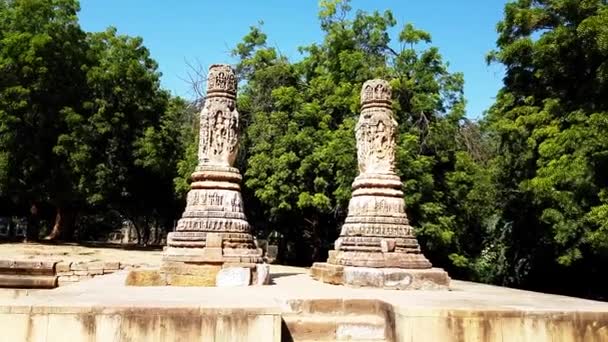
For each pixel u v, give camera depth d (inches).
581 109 661.3
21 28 1018.7
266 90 988.6
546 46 681.0
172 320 270.8
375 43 956.6
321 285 469.7
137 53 1167.0
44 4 1035.9
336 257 508.4
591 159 589.3
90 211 1282.0
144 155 1098.1
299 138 857.5
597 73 618.2
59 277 640.4
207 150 509.4
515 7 763.4
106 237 2080.5
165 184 1228.5
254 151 931.3
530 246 887.1
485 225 1011.3
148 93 1154.7
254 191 938.7
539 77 751.7
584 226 650.8
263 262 489.7
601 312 297.7
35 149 1010.7
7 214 1266.0
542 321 293.6
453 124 903.1
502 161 825.5
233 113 518.9
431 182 798.5
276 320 277.7
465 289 464.8
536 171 714.8
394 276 448.8
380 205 498.0
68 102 1048.2
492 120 847.1
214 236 468.8
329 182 866.8
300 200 852.6
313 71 1010.7
